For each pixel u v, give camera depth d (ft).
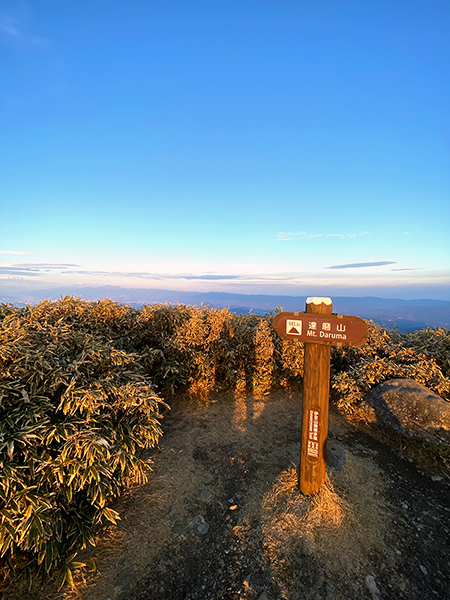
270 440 14.75
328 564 8.58
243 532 9.66
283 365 20.83
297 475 11.64
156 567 8.61
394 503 11.08
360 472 12.41
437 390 15.74
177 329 19.30
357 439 15.12
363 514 10.31
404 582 8.29
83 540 8.34
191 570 8.55
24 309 15.48
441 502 11.32
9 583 7.81
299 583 8.11
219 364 20.20
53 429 8.45
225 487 11.71
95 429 9.12
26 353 9.62
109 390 10.25
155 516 10.25
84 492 9.37
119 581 8.18
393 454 14.01
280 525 9.70
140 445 10.25
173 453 13.57
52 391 9.49
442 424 13.33
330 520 9.71
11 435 7.75
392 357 18.72
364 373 17.38
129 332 18.25
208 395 19.24
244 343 20.52
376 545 9.26
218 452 13.80
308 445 10.35
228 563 8.72
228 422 16.26
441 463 13.12
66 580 8.05
